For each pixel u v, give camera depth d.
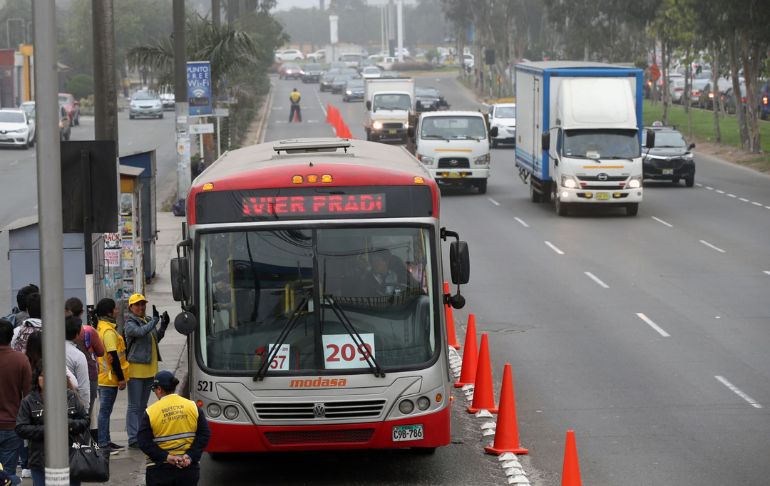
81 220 23.23
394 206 24.56
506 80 190.12
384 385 23.91
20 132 115.19
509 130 119.75
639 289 48.06
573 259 55.69
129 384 27.12
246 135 123.31
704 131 124.69
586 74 70.38
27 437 20.81
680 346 38.03
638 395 32.16
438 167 81.56
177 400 20.50
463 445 27.67
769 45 101.94
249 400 23.75
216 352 24.09
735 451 26.89
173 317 42.66
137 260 40.78
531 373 34.94
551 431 28.86
